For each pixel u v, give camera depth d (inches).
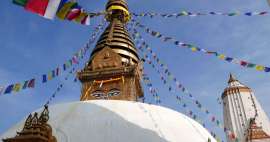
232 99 1117.1
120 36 1126.4
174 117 587.8
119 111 553.9
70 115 549.3
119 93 936.9
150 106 604.7
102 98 936.9
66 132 497.0
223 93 1178.6
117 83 962.1
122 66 993.5
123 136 487.2
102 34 1166.3
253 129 960.9
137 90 1034.7
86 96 948.6
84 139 482.0
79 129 502.3
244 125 1016.2
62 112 566.9
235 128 1026.1
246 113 1047.0
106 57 1031.6
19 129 549.3
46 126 477.7
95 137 484.1
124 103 596.7
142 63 1059.3
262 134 944.3
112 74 978.7
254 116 1029.2
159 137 499.8
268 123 1023.6
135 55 1111.0
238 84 1159.0
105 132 493.0
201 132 585.0
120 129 500.4
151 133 503.5
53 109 596.1
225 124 1084.5
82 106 580.1
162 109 607.8
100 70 994.7
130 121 523.8
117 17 1200.2
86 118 531.5
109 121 517.3
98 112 549.0
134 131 500.1
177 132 531.8
